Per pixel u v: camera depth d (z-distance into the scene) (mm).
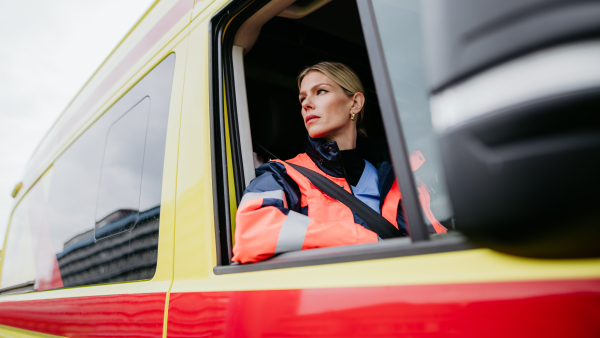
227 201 1100
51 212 2078
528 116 336
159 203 1265
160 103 1391
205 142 1156
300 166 1237
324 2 1416
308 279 764
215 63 1228
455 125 382
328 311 695
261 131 1598
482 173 358
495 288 525
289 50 1854
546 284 488
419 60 907
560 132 324
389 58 870
